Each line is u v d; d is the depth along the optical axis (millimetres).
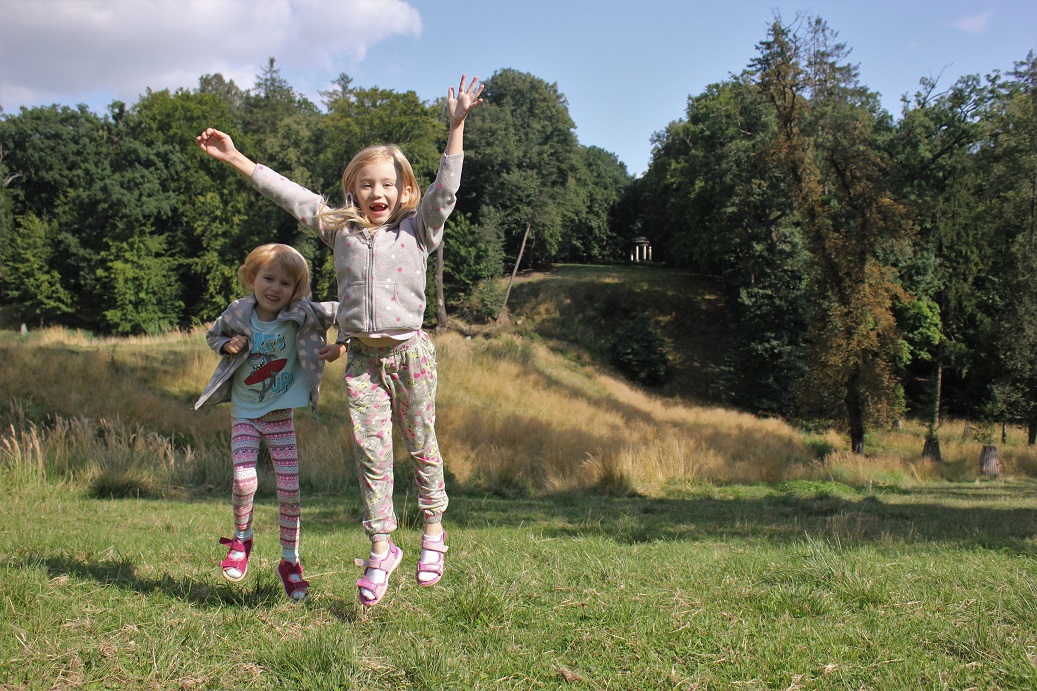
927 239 36406
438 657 2764
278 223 48375
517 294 52594
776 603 3527
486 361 27781
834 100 27125
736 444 21672
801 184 26547
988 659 2793
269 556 4551
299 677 2607
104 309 47812
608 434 20172
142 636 2896
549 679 2668
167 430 14547
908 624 3230
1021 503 11164
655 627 3152
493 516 8297
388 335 3068
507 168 56406
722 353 45281
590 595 3619
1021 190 29969
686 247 53281
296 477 3533
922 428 37875
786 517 9039
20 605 3164
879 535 6754
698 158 45438
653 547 5293
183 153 51938
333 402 18453
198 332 25562
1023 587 3848
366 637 3021
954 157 35625
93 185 48250
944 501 11602
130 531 5805
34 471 9734
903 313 36375
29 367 16719
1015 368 30312
